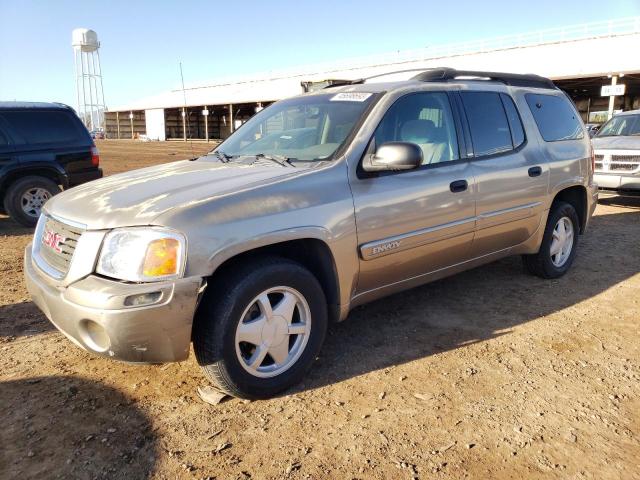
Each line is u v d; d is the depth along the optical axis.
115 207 2.95
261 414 3.02
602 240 7.12
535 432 2.84
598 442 2.76
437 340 3.97
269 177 3.26
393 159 3.35
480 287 5.16
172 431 2.85
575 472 2.53
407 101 3.91
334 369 3.54
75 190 3.58
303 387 3.31
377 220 3.51
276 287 3.09
